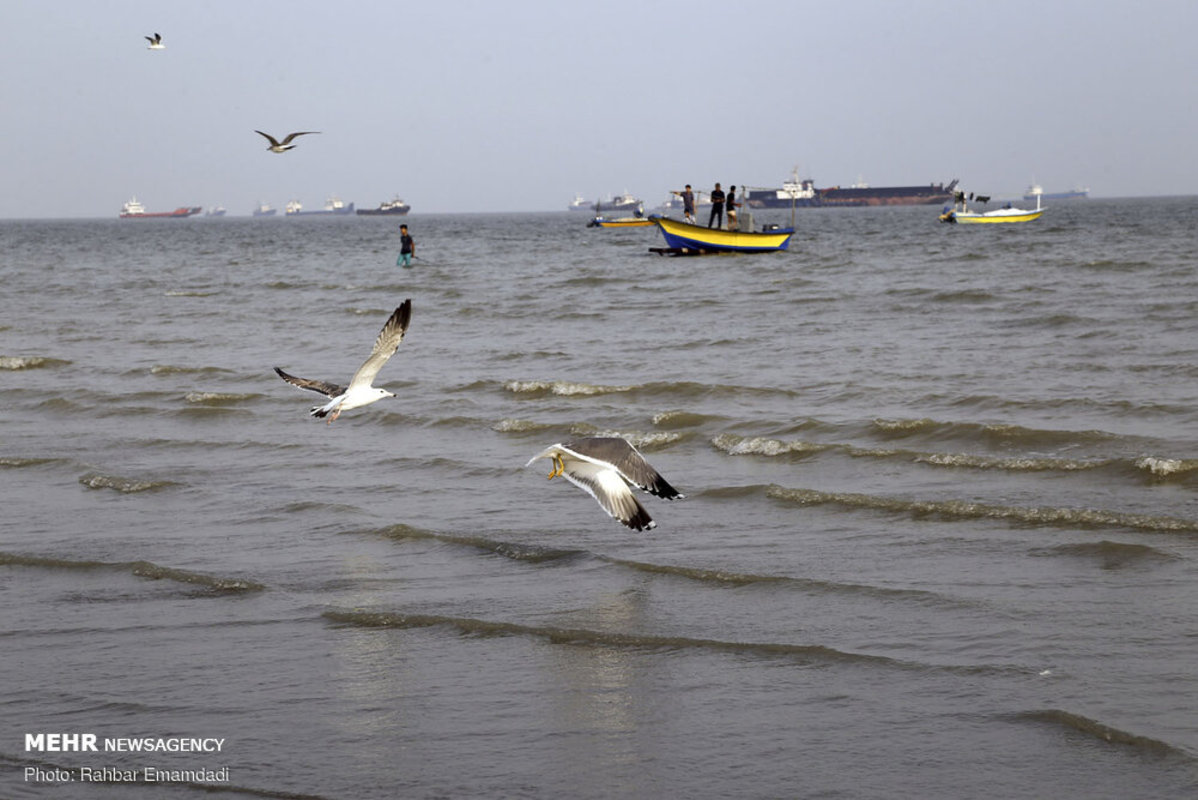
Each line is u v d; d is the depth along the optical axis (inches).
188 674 371.9
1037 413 703.7
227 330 1282.0
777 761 306.7
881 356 936.9
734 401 783.7
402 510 556.7
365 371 398.0
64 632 410.3
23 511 568.4
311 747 322.0
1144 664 351.6
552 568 468.1
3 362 1024.2
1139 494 528.7
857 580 438.0
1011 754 303.9
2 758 319.0
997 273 1658.5
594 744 319.6
